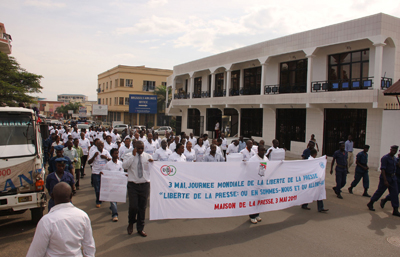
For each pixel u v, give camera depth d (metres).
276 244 5.55
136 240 5.66
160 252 5.13
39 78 23.05
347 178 12.20
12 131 6.32
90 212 7.41
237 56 22.75
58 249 2.73
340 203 8.50
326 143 17.11
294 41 17.89
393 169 7.54
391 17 13.94
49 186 5.75
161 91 49.53
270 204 6.76
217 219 7.00
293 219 7.04
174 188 5.96
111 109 54.78
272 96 19.02
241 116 23.78
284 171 6.92
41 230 2.71
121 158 9.11
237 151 11.86
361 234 6.14
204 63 26.94
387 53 14.52
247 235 5.98
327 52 17.02
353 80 15.75
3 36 27.92
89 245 2.97
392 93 12.12
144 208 5.96
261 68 22.34
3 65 21.17
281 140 20.25
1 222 6.61
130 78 52.75
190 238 5.79
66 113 104.81
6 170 5.93
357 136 15.41
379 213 7.62
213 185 6.20
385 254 5.23
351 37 14.82
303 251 5.28
